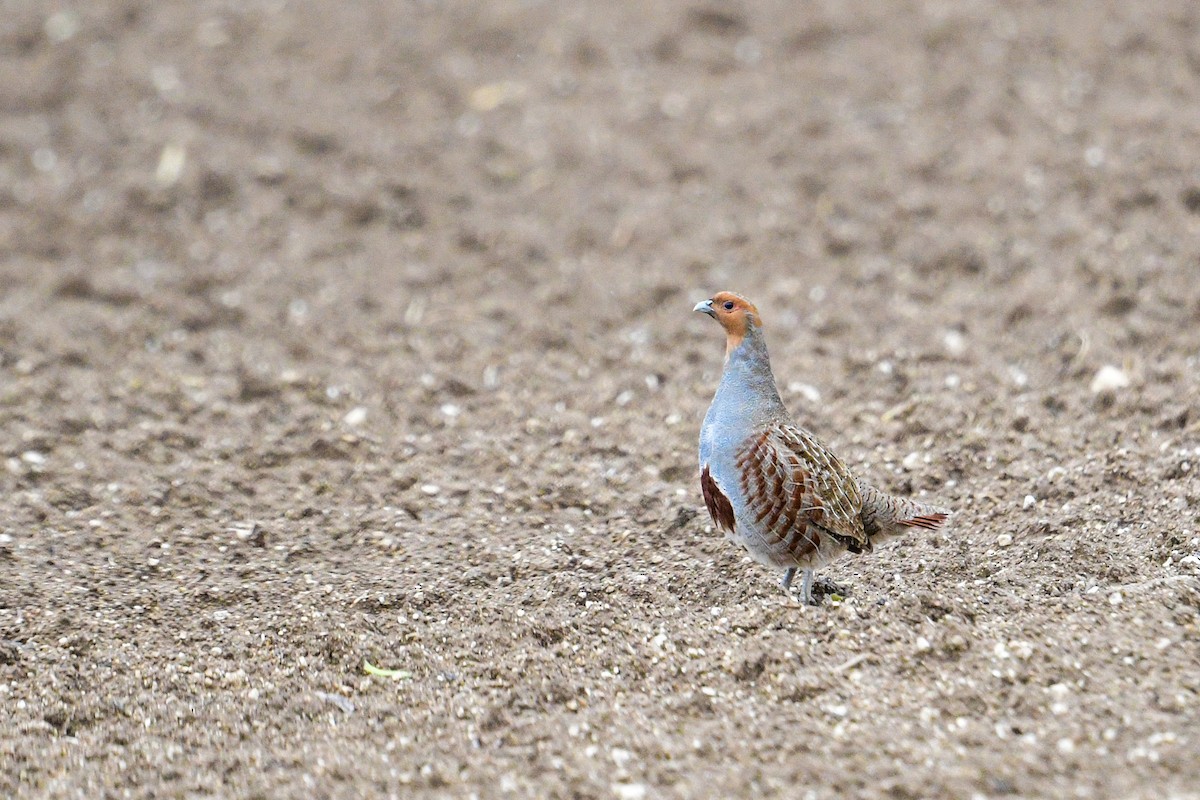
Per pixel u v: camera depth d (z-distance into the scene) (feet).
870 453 36.35
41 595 30.09
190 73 61.77
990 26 61.52
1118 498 31.99
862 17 63.26
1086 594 27.37
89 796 23.20
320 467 37.22
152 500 35.14
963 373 40.52
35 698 26.27
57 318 46.52
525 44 63.26
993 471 34.60
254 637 28.45
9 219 52.85
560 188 53.98
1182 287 43.32
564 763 23.39
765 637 26.63
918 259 47.91
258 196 53.83
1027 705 23.75
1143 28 59.98
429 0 66.95
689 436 38.37
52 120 59.06
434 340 45.11
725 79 60.13
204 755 24.48
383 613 29.35
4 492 35.47
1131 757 21.86
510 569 31.17
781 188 52.80
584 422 39.65
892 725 23.62
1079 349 40.98
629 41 62.95
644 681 26.21
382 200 53.36
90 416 39.96
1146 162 50.44
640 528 33.06
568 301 47.44
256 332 45.88
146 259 50.47
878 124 55.72
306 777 23.63
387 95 59.98
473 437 38.91
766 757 23.00
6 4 67.15
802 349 43.34
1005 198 50.21
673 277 48.44
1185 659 24.45
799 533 27.53
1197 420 35.70
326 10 66.44
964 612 26.91
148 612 29.50
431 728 25.16
